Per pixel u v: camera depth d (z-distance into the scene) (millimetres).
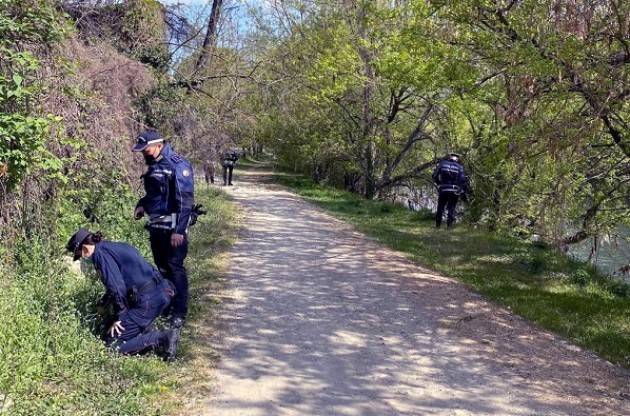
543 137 8922
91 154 7891
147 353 5363
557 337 6926
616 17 8062
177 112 14336
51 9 6965
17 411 3996
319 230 13648
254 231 12875
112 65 9453
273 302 7598
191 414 4477
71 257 6938
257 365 5535
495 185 16594
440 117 22000
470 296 8500
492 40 9422
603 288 9859
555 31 8234
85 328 5332
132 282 5383
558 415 4945
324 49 22016
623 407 5152
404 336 6660
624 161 11203
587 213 14602
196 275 8445
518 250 12039
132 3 12727
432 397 5141
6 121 5848
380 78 20734
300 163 30672
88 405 4277
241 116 17094
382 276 9383
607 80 8172
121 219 8625
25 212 6613
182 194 5789
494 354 6254
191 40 15969
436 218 14820
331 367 5641
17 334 4898
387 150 23688
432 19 11234
